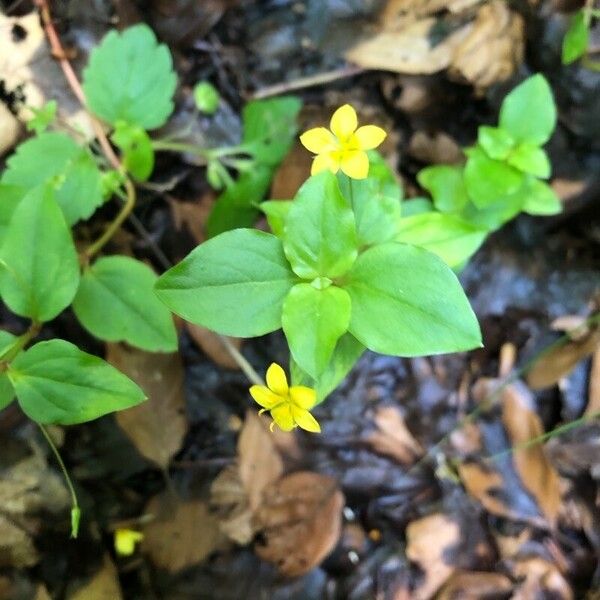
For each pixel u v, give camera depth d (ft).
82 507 0.42
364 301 0.27
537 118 0.41
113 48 0.41
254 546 0.44
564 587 0.43
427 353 0.26
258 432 0.45
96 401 0.29
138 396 0.29
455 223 0.34
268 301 0.27
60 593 0.40
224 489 0.45
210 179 0.45
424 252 0.27
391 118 0.48
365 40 0.47
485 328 0.48
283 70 0.48
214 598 0.43
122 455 0.44
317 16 0.47
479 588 0.43
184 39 0.47
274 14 0.47
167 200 0.47
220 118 0.47
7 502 0.39
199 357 0.46
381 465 0.46
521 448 0.45
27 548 0.39
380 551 0.45
